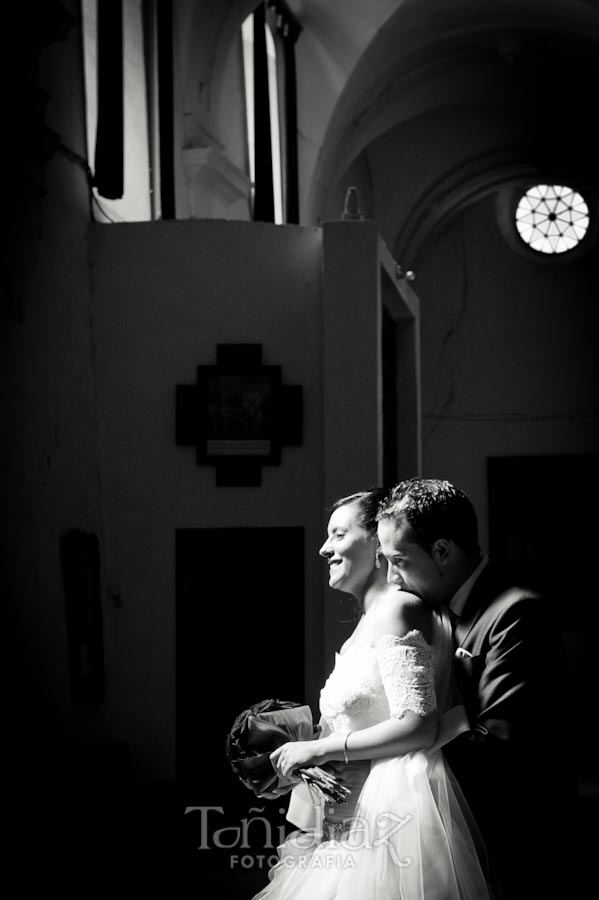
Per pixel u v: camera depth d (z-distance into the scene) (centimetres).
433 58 1703
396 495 348
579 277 2067
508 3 1569
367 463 984
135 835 830
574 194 2084
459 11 1570
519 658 323
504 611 331
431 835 312
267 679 977
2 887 657
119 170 1005
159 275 1016
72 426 945
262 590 988
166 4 1121
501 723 315
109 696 978
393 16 1487
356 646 342
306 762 323
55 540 895
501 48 1691
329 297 998
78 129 988
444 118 1923
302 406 1005
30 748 812
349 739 322
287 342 1013
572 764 323
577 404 2038
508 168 2003
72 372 953
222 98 1352
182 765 969
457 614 346
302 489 996
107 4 1005
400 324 1241
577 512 2008
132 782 923
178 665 980
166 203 1095
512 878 312
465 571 344
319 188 1568
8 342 824
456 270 2095
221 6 1260
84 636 929
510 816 314
